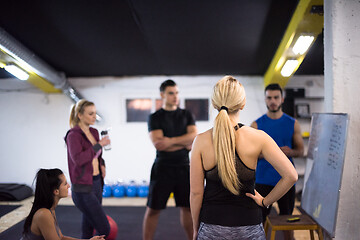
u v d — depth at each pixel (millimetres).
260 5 3508
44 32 4133
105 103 6098
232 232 1589
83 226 3021
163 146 3158
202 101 6027
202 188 1718
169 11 3641
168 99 3268
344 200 2176
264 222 2822
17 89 6180
